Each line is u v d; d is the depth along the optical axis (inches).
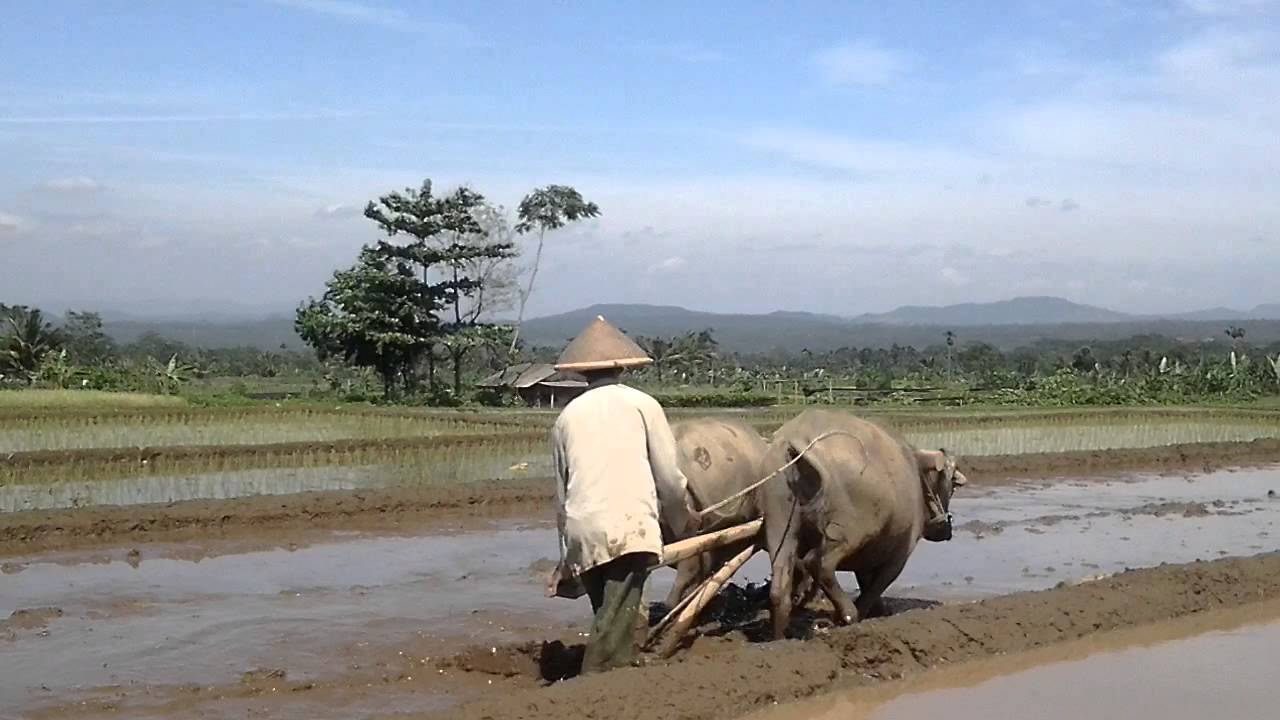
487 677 315.6
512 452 872.9
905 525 352.2
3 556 490.9
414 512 614.2
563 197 2000.5
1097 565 517.0
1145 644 363.3
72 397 1280.8
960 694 307.6
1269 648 359.9
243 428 997.8
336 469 780.0
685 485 285.3
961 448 1030.4
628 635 282.8
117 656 330.3
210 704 287.3
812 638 331.0
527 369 1802.4
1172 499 748.6
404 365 1759.4
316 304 1728.6
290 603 404.8
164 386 1594.5
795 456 329.1
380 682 308.2
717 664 295.3
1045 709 295.4
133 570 465.1
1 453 740.0
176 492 670.5
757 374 2682.1
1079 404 1793.8
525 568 478.3
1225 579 427.2
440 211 1747.0
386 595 420.8
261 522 569.9
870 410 1555.1
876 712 291.0
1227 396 1953.7
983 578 481.7
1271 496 768.3
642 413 277.1
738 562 328.8
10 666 318.3
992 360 3070.9
